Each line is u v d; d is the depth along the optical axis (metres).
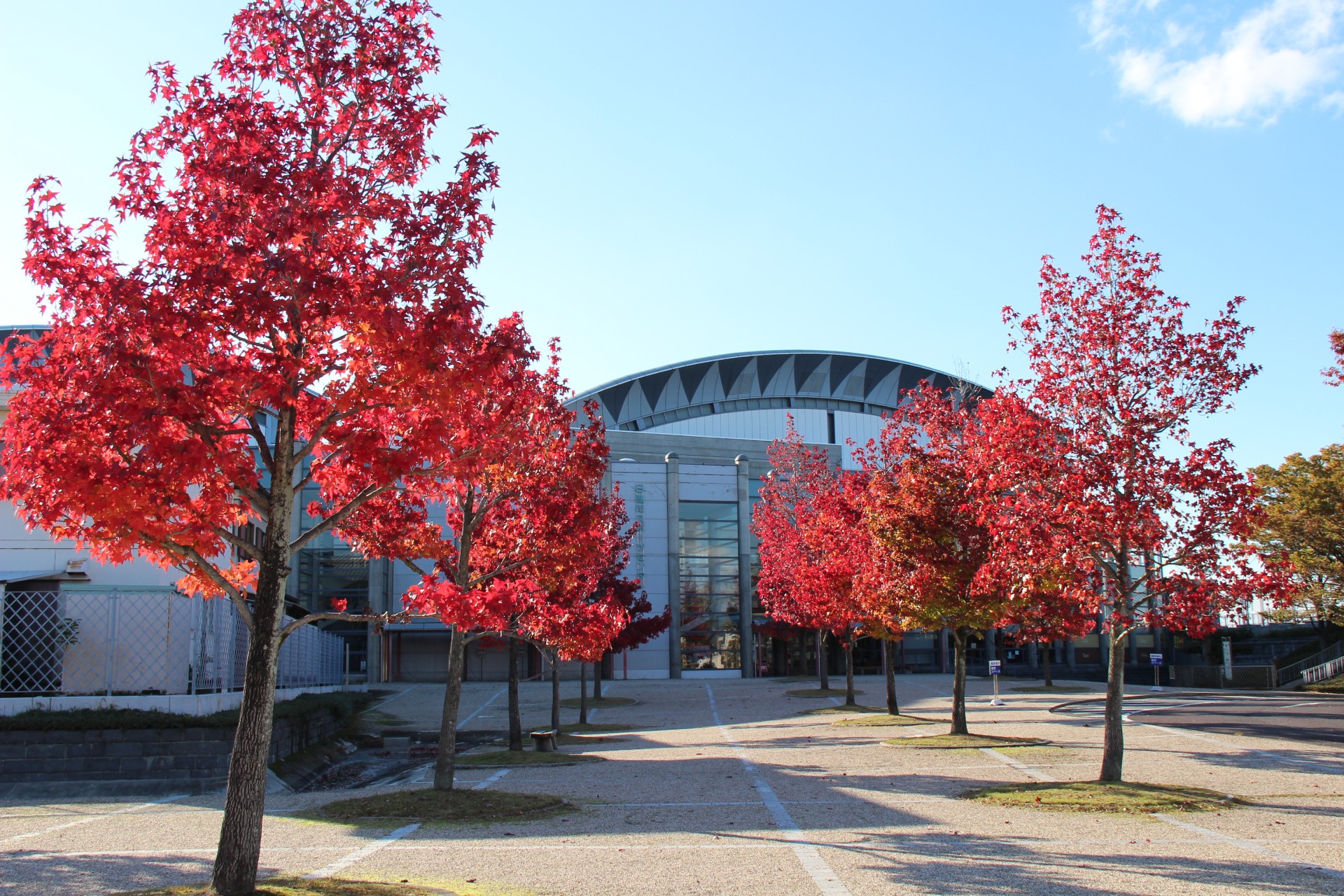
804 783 16.47
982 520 15.73
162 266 8.20
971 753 20.31
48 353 9.79
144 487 8.02
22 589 20.62
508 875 9.38
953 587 22.56
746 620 67.56
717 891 8.59
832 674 73.12
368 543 16.11
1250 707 32.94
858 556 29.52
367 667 61.06
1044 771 17.17
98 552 8.98
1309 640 66.62
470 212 9.59
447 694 15.89
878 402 99.75
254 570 10.44
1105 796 13.66
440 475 10.51
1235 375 14.48
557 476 17.41
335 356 9.10
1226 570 14.18
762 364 94.44
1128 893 8.26
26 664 19.12
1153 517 14.05
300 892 8.16
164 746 17.36
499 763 20.89
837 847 10.73
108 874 9.63
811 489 42.44
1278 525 42.25
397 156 9.48
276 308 8.13
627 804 14.45
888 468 29.94
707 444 75.00
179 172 8.82
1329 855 9.89
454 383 8.97
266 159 8.42
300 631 31.39
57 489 7.98
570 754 23.00
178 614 20.03
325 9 9.48
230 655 21.31
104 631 19.73
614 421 93.06
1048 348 15.48
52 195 8.51
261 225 8.41
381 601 61.19
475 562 18.39
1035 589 16.06
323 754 23.97
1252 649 70.94
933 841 10.97
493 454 10.80
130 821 13.60
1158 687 47.09
